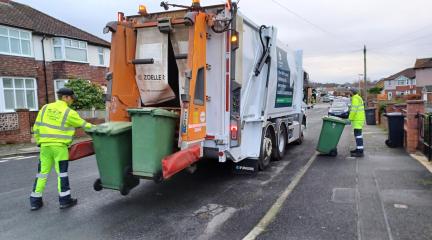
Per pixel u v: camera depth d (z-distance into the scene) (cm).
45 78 2109
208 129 591
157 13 616
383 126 1764
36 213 525
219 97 588
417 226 436
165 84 600
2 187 700
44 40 2105
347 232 425
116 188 514
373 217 468
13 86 1889
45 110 544
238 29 598
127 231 448
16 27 1886
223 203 550
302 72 1152
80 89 1945
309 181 669
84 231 452
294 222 462
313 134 1531
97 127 507
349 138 1322
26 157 1141
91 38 2416
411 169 735
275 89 837
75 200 565
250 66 679
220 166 803
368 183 636
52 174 805
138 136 485
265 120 764
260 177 710
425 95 4594
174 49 588
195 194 601
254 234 428
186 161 508
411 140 934
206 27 558
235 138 618
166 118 500
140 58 611
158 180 489
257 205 536
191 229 449
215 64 583
